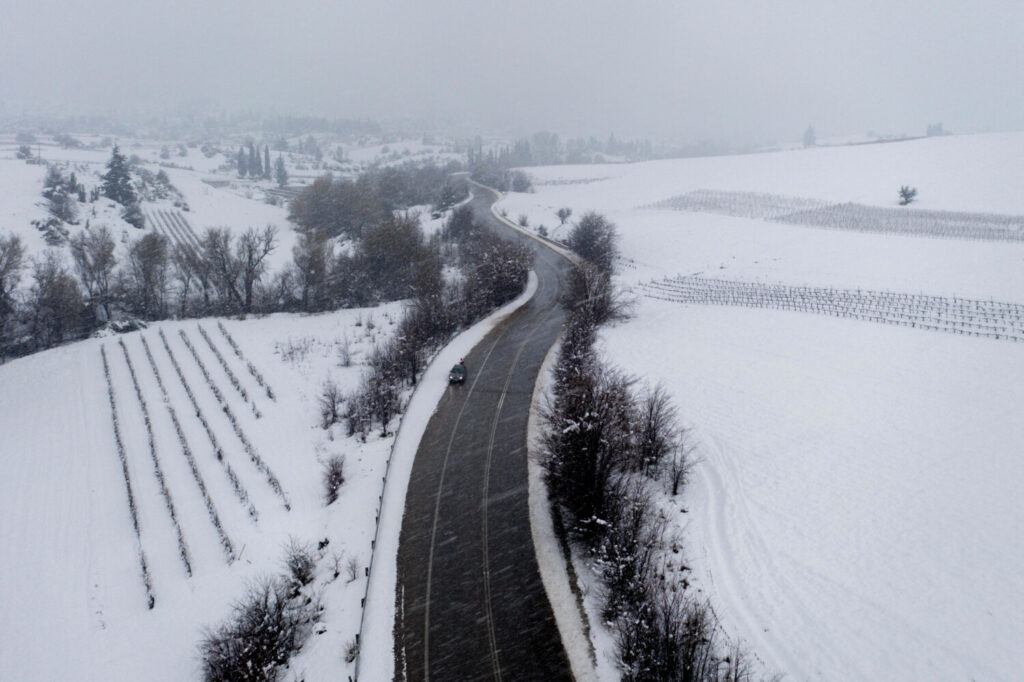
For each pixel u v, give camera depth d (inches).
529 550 1275.8
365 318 2972.4
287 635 1116.5
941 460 1368.1
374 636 1110.4
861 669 938.1
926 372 1776.6
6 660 1147.9
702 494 1402.6
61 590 1314.0
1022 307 2162.9
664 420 1546.5
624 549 1178.0
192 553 1398.9
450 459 1631.4
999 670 895.7
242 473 1675.7
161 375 2301.9
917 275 2650.1
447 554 1286.9
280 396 2105.1
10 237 3147.1
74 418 2018.9
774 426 1612.9
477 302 2824.8
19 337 2635.3
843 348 2021.4
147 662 1122.7
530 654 1035.9
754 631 1031.6
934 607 1014.4
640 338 2348.7
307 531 1428.4
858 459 1422.2
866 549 1156.5
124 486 1660.9
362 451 1744.6
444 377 2140.7
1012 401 1556.3
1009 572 1051.9
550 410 1673.2
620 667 976.9
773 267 3061.0
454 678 1005.8
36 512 1568.7
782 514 1289.4
